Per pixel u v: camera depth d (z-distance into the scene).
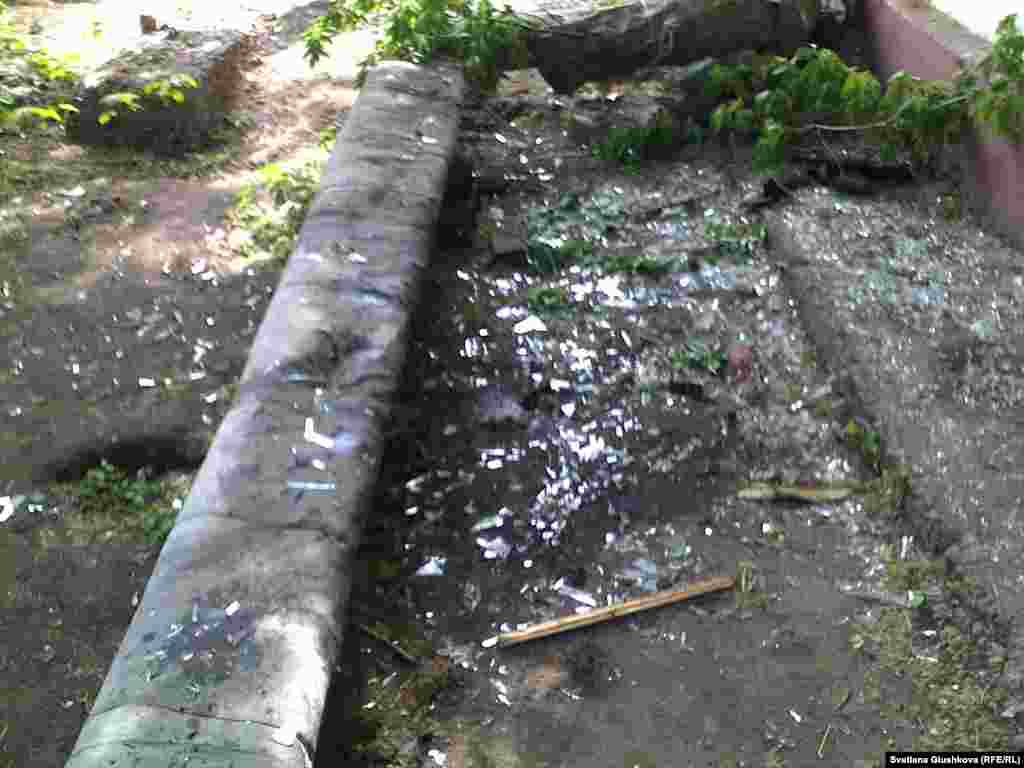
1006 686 3.12
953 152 5.81
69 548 3.82
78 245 5.69
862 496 3.93
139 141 6.78
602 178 6.41
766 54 6.91
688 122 6.72
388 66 6.17
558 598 3.56
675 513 3.91
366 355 3.76
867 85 5.91
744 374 4.64
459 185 5.92
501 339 4.91
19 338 4.91
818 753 3.02
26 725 3.18
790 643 3.37
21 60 7.56
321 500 3.12
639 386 4.59
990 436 3.89
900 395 4.11
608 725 3.12
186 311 5.16
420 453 4.19
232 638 2.65
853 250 5.16
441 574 3.66
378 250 4.37
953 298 4.72
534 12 6.71
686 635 3.41
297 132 7.04
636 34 6.63
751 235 5.65
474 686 3.25
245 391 3.58
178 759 2.33
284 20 8.94
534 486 4.05
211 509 3.07
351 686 3.24
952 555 3.47
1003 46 5.19
